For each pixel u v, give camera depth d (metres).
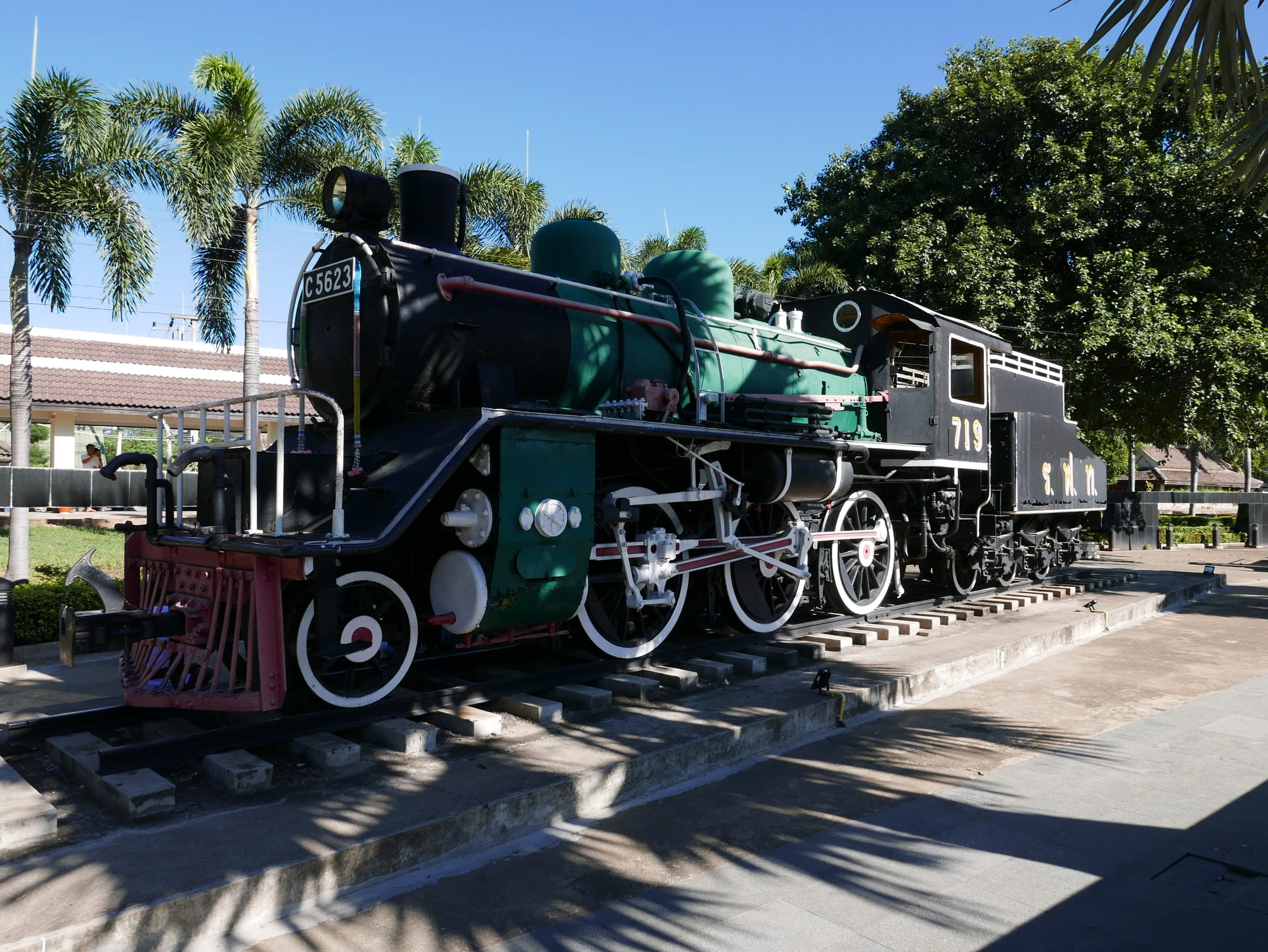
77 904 2.77
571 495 5.04
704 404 6.36
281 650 4.20
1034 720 5.77
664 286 7.36
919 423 8.38
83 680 6.21
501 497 4.67
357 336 4.77
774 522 7.31
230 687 4.31
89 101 9.68
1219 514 32.72
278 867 3.06
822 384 7.95
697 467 6.46
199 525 4.95
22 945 2.52
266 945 2.89
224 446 4.69
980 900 3.28
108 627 4.33
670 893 3.31
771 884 3.40
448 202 5.86
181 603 4.84
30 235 9.98
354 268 5.03
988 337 9.74
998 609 9.37
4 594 6.41
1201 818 4.09
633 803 4.21
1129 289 13.52
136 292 10.19
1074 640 8.63
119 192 10.02
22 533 10.04
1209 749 5.16
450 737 4.65
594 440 5.21
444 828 3.52
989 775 4.68
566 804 3.97
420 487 4.34
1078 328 13.83
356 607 4.74
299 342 5.80
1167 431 15.69
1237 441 15.02
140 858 3.13
